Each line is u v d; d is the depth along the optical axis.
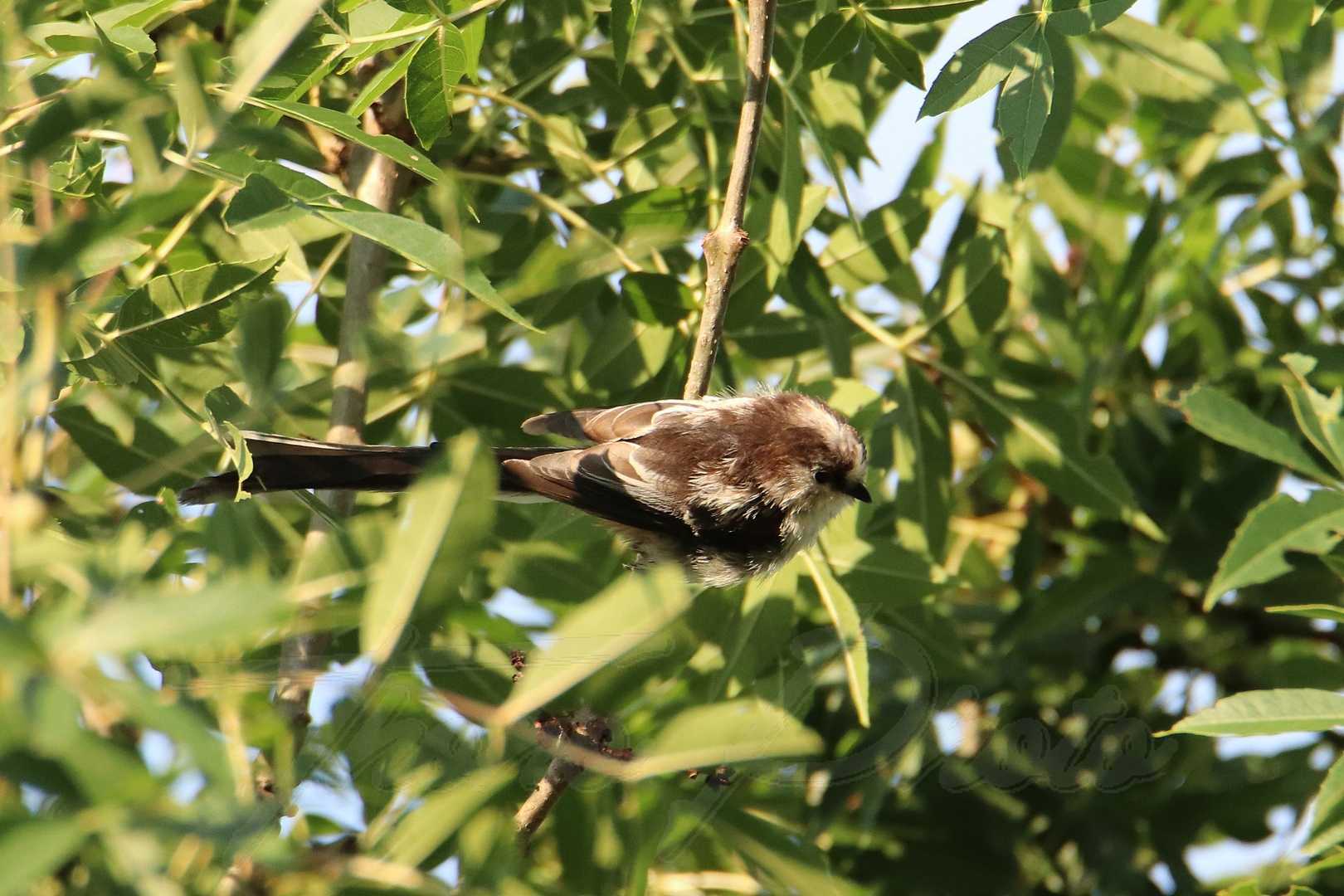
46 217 5.83
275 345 9.03
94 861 4.65
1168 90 11.98
